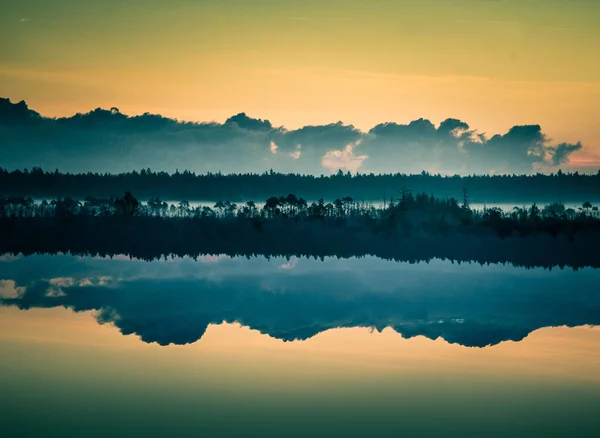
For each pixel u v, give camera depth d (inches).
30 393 2650.1
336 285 5428.2
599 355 3245.6
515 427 2332.7
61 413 2447.1
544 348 3378.4
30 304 4621.1
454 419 2407.7
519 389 2719.0
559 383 2800.2
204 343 3479.3
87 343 3474.4
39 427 2317.9
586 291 5137.8
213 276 5994.1
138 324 3954.2
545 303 4608.8
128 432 2260.1
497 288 5255.9
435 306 4515.3
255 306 4547.2
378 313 4279.0
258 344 3462.1
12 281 5718.5
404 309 4409.5
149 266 6811.0
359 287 5324.8
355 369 2994.6
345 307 4490.7
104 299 4830.2
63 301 4744.1
